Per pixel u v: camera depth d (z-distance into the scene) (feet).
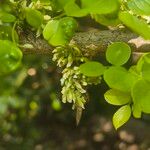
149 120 6.90
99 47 1.73
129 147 6.94
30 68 4.58
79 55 1.74
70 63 1.73
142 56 1.54
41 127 7.08
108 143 7.20
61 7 1.44
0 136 6.61
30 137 6.88
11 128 6.51
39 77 5.23
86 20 2.11
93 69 1.54
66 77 1.73
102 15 1.47
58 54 1.74
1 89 5.06
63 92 1.73
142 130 6.89
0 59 1.52
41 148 6.98
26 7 1.65
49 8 1.63
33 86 5.40
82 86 1.75
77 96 1.73
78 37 1.73
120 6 1.41
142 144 6.85
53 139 7.24
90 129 7.31
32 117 6.84
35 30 1.73
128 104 1.63
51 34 1.50
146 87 1.51
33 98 5.76
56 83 5.07
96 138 7.23
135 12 1.38
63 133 7.37
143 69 1.52
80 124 7.38
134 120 6.94
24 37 1.73
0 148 6.65
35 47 1.73
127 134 7.00
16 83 5.10
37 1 1.63
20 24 1.70
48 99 6.20
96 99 6.01
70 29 1.50
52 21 1.51
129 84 1.52
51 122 7.12
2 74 1.55
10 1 1.68
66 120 7.20
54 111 6.95
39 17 1.61
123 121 1.63
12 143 6.71
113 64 1.53
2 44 1.52
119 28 1.72
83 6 1.31
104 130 7.20
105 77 1.52
